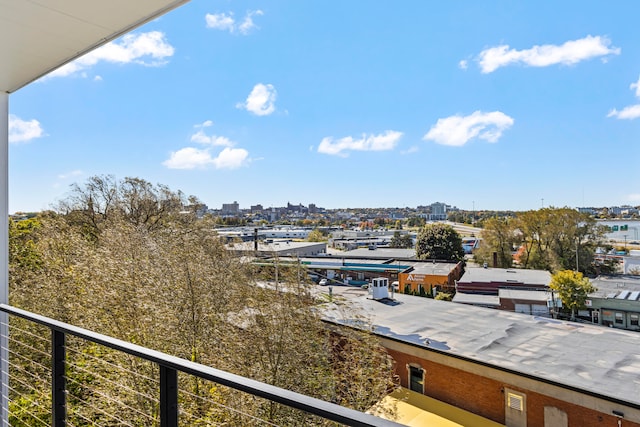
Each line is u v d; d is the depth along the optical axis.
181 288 7.64
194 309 7.47
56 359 1.54
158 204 12.70
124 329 7.63
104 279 8.33
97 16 1.93
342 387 6.50
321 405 0.73
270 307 6.92
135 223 12.34
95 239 12.01
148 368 6.55
